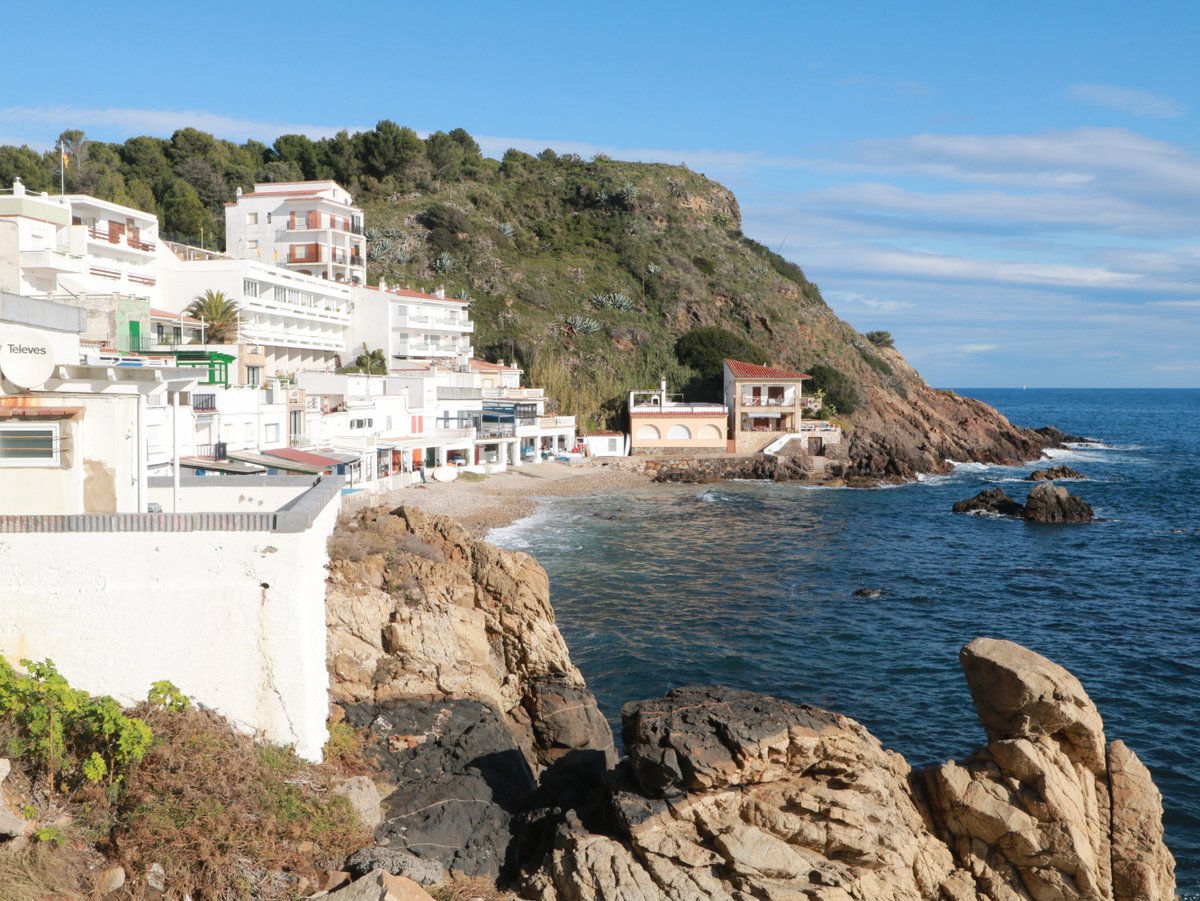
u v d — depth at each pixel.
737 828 17.42
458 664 24.42
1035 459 124.75
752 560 59.09
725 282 143.38
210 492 26.77
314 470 47.88
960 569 58.19
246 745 18.11
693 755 17.83
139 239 76.00
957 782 19.09
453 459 87.06
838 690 36.41
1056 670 19.64
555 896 17.36
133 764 16.45
